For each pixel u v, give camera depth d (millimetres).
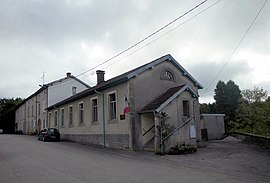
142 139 17969
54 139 28109
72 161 12602
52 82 40031
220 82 40000
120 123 18984
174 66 20984
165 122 16875
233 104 38312
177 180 8398
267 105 21109
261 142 17672
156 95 19359
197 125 20797
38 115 43906
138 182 8109
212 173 9625
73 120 27812
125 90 18625
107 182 8109
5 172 9852
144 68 18906
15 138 33406
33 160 12945
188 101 18594
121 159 13484
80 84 42406
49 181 8305
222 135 25562
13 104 66875
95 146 20984
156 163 12133
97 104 22500
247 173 9633
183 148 15445
